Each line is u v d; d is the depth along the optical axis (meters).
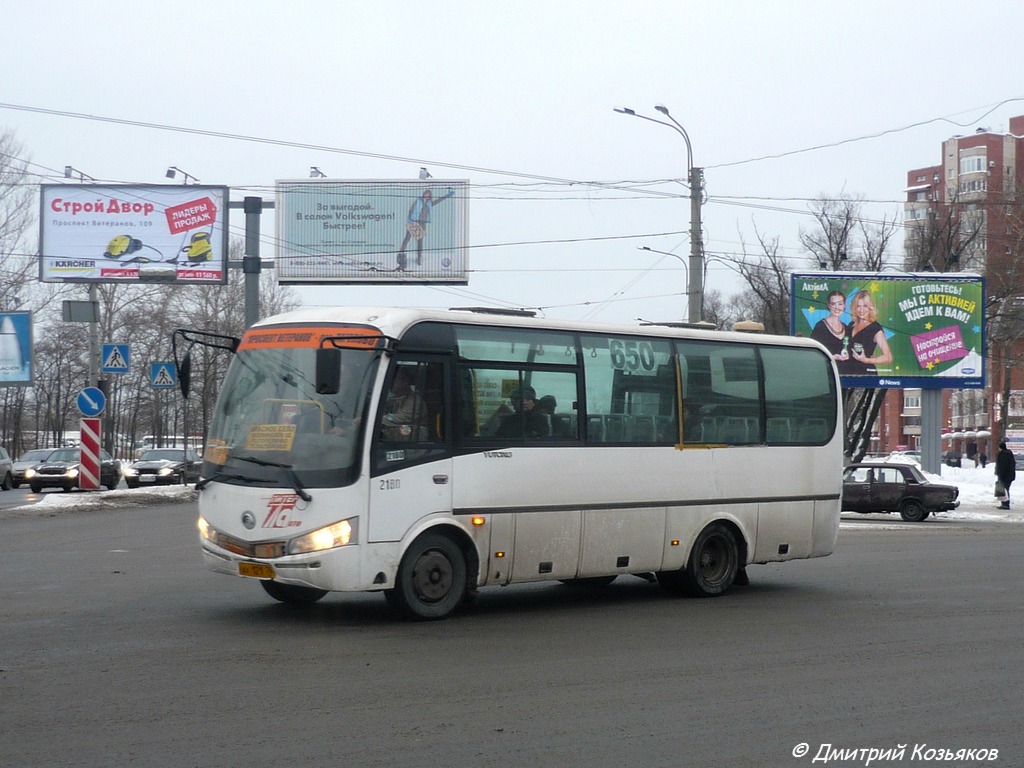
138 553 16.92
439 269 42.78
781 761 6.05
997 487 33.12
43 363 61.53
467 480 10.55
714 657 8.94
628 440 11.90
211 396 53.56
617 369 11.90
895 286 37.28
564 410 11.40
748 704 7.32
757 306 51.56
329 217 42.97
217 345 10.99
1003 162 97.12
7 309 44.25
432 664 8.47
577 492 11.38
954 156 99.88
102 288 53.59
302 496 9.72
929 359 37.28
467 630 10.09
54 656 8.59
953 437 85.50
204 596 11.98
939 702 7.46
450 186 42.78
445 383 10.52
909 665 8.70
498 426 10.87
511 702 7.26
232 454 10.27
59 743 6.17
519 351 11.12
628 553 11.83
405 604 10.20
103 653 8.72
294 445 9.98
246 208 39.31
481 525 10.65
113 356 29.09
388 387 10.10
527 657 8.81
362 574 9.80
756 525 13.07
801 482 13.54
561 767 5.84
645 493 11.98
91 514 26.48
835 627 10.55
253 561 9.86
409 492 10.14
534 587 13.71
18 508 26.41
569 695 7.49
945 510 28.02
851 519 29.23
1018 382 73.06
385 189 42.91
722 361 12.91
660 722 6.81
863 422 43.78
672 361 12.41
